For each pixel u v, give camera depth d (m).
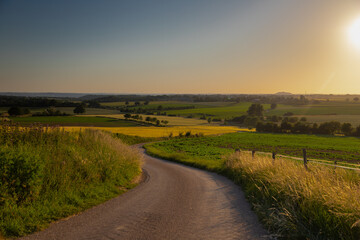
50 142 10.06
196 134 71.25
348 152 45.03
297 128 98.38
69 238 4.68
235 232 5.08
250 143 57.12
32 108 127.31
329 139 72.69
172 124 110.75
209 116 159.25
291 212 5.29
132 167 12.53
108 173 9.80
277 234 4.87
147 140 55.41
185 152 34.84
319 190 5.64
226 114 168.12
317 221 4.87
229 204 7.32
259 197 7.49
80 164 8.97
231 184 10.84
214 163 18.73
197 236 4.87
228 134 85.25
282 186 6.70
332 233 4.49
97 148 11.65
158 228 5.27
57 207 6.23
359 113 170.25
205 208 6.87
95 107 174.12
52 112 107.75
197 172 15.42
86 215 6.07
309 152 43.31
